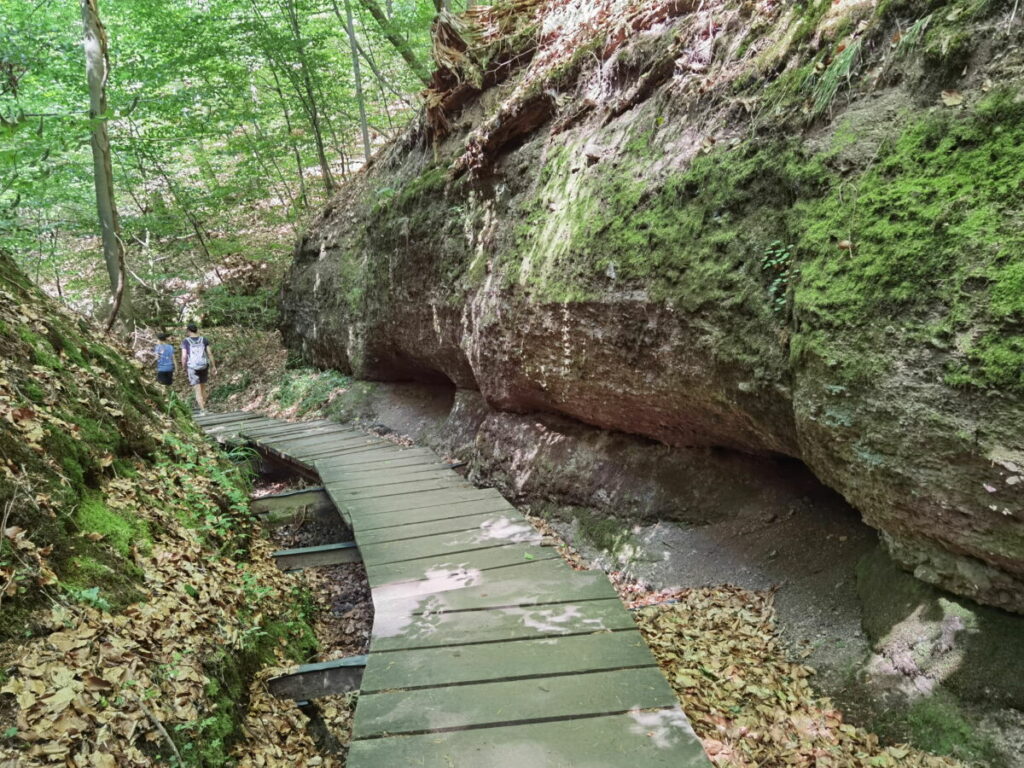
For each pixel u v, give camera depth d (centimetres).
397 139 1063
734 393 371
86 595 254
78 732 202
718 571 425
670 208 414
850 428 284
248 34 1247
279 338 1418
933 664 281
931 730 267
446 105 826
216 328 1456
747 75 391
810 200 320
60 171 891
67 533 280
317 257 1193
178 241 1499
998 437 228
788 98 353
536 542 460
